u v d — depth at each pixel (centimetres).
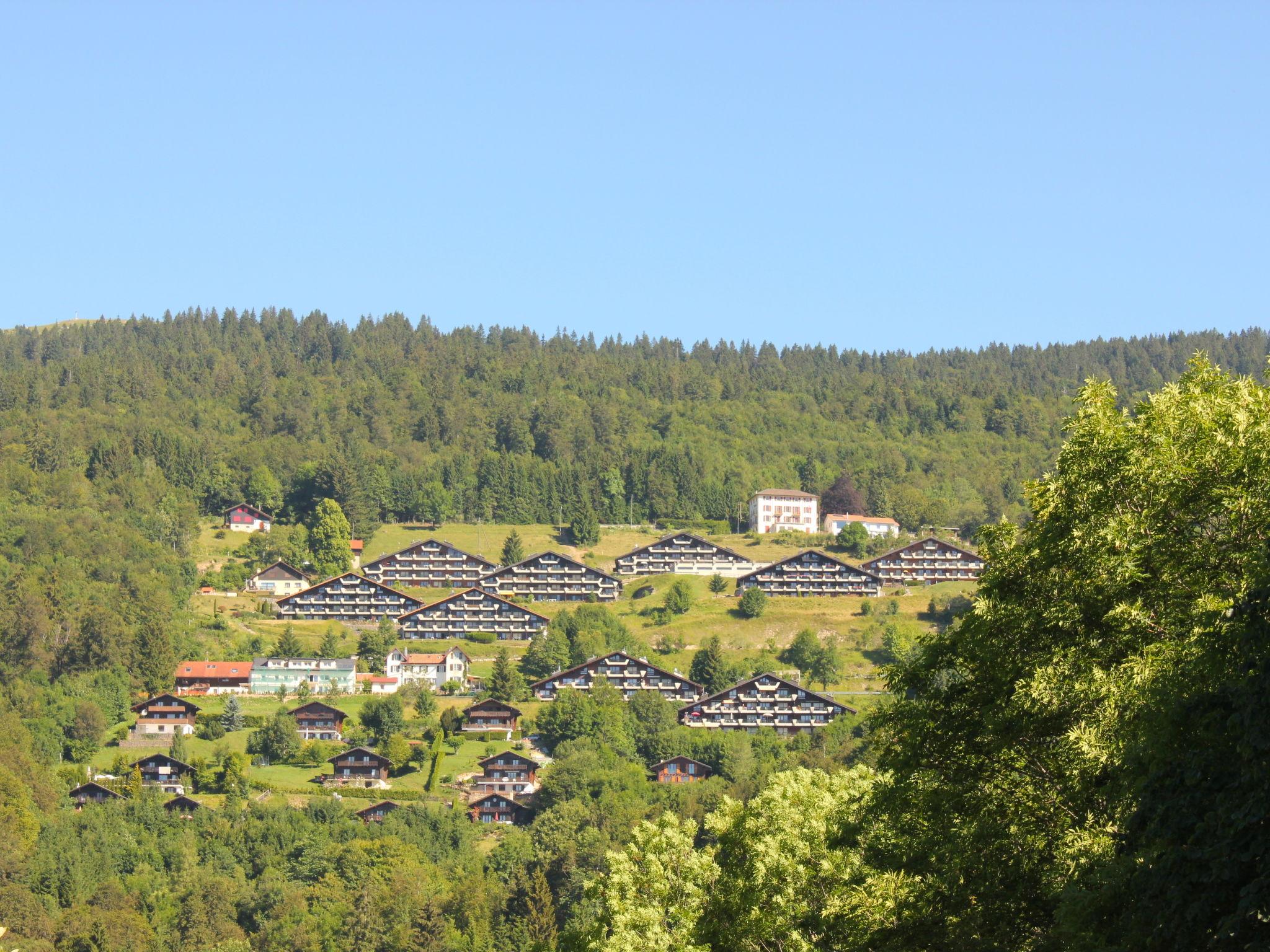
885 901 7362
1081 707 6600
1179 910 4703
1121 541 6806
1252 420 6850
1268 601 4956
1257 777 4581
